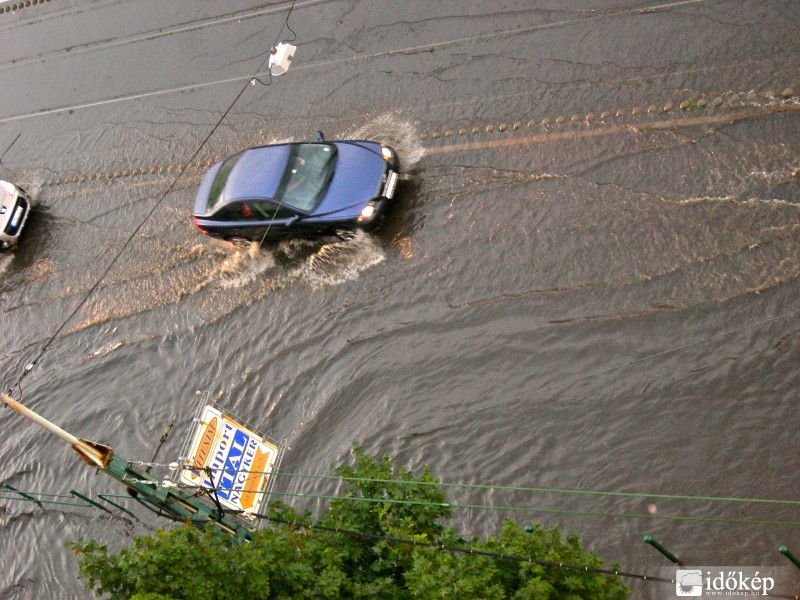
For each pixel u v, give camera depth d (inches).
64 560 460.4
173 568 274.8
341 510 310.5
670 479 355.6
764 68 426.0
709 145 418.0
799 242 378.9
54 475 490.9
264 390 457.4
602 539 355.3
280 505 316.8
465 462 392.8
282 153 476.7
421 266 448.8
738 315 376.5
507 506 377.1
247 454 351.9
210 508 328.5
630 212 417.1
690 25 455.2
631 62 459.8
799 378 354.6
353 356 442.6
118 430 483.8
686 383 370.9
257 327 478.6
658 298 393.4
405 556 291.4
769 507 336.8
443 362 419.5
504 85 485.4
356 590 286.4
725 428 356.8
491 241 438.9
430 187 469.1
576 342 398.6
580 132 450.0
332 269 472.1
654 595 337.4
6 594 466.0
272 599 286.5
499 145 466.3
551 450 380.2
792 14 433.7
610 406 378.6
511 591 272.8
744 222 393.4
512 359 406.6
